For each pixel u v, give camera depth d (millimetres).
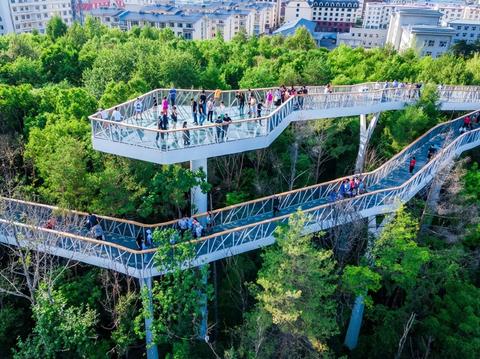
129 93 28219
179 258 16734
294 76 36219
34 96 29719
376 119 29156
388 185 23234
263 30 143750
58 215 19719
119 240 19531
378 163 30875
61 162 19500
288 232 16047
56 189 20203
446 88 31812
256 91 23656
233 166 27531
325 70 37750
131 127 17578
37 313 16750
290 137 29547
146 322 19125
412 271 18641
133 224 19422
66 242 18156
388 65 43094
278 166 27547
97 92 32875
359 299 21828
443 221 26781
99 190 20609
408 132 29516
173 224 19656
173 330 18969
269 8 151000
